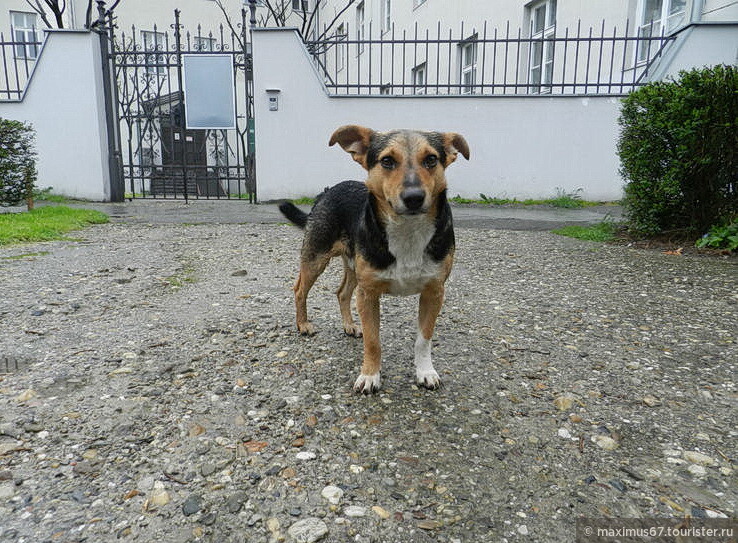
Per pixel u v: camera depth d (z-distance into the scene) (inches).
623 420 106.9
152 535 73.6
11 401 109.3
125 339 145.6
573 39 434.9
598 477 88.7
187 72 478.0
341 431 101.0
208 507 79.2
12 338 144.4
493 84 458.3
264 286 204.7
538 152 468.8
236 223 364.5
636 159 276.7
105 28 478.9
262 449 94.4
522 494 84.1
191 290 197.3
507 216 400.5
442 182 114.0
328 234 141.7
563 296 193.3
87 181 493.0
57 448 93.4
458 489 84.9
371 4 873.5
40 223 319.9
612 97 454.0
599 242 294.4
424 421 105.5
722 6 395.5
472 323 164.1
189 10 1049.5
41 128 483.2
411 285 115.0
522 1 532.1
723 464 92.7
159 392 114.8
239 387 118.3
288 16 1135.6
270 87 468.4
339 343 147.2
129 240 294.8
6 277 205.3
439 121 470.6
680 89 253.8
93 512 77.7
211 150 783.7
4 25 899.4
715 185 262.2
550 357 137.9
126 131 760.3
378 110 471.8
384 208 111.0
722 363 134.4
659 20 444.8
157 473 86.9
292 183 486.9
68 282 201.5
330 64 1113.4
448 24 666.8
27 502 79.4
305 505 80.1
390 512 79.1
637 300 187.9
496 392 118.4
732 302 183.5
